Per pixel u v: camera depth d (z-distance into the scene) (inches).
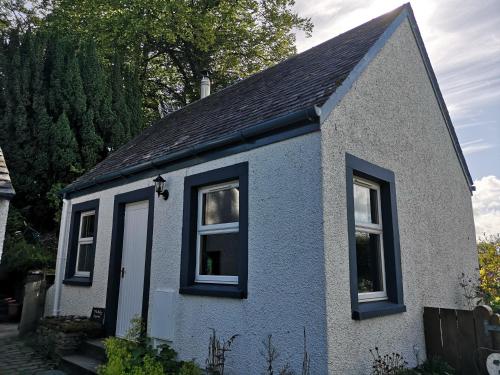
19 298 390.3
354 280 154.3
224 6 724.0
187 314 192.4
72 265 314.0
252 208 172.2
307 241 148.3
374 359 156.0
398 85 229.3
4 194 279.4
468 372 179.9
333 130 161.5
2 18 741.3
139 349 185.6
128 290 249.8
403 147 220.4
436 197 249.4
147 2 638.5
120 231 265.4
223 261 190.9
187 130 271.9
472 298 256.2
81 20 654.5
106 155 519.2
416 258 209.5
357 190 187.0
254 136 176.7
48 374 207.5
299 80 222.4
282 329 148.9
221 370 164.9
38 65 481.7
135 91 606.5
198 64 788.6
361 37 243.6
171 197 222.5
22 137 454.0
